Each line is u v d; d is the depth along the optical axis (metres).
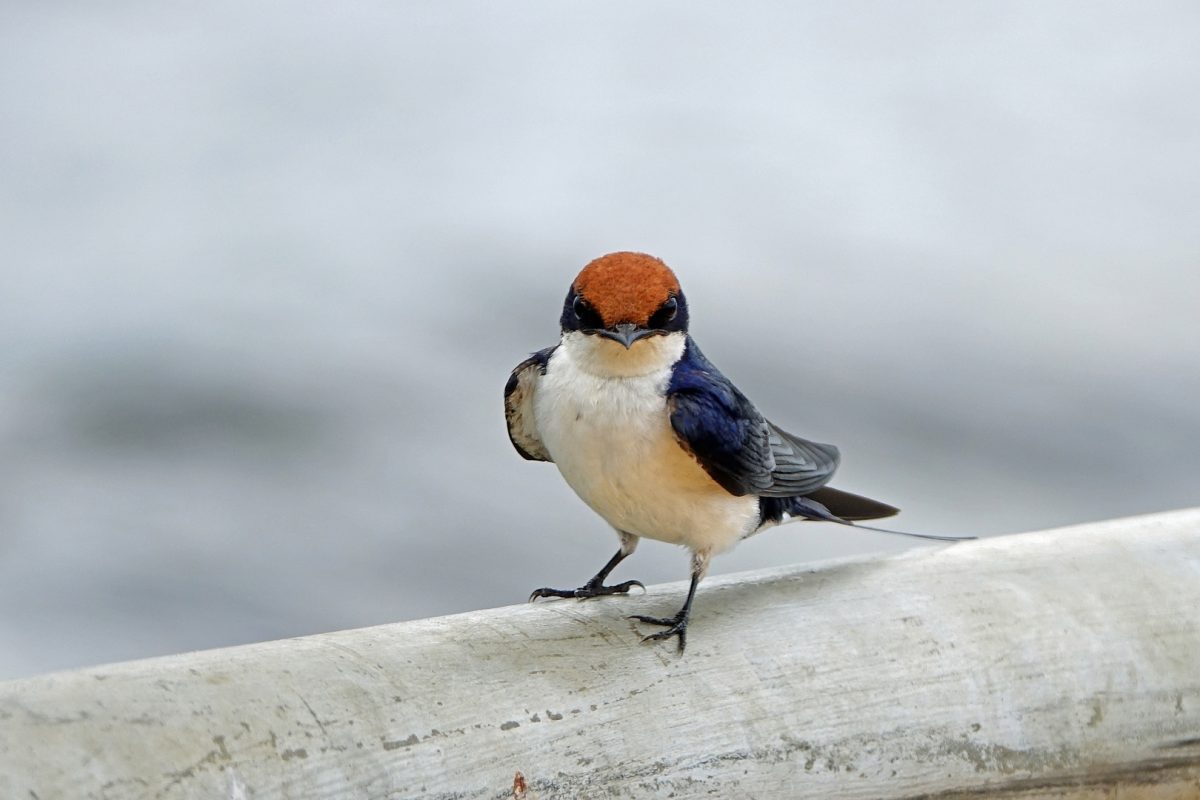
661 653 4.77
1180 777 5.19
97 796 3.63
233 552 13.70
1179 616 5.26
